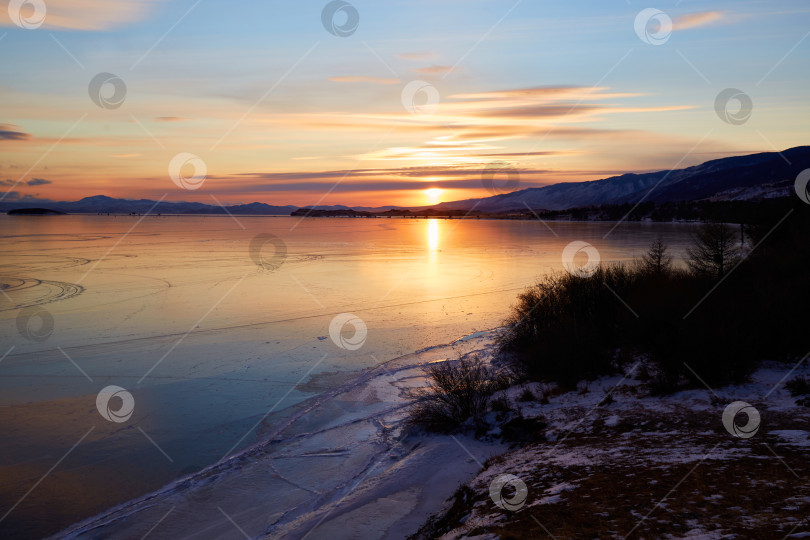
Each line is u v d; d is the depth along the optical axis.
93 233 164.75
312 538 9.78
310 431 16.14
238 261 75.62
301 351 25.83
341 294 44.59
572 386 16.36
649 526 6.52
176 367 23.33
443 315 34.81
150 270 63.88
